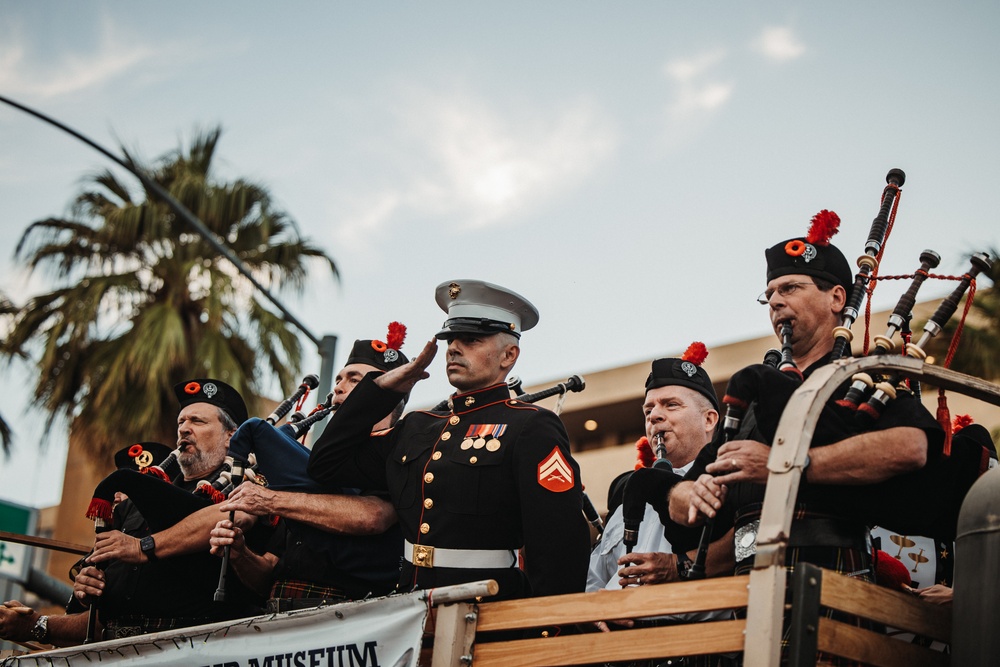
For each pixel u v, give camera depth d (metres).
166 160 15.96
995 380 11.98
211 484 5.02
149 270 15.16
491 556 4.11
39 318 15.20
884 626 3.70
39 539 5.97
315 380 5.87
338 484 4.59
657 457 4.99
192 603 4.98
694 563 3.80
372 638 3.75
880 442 3.50
